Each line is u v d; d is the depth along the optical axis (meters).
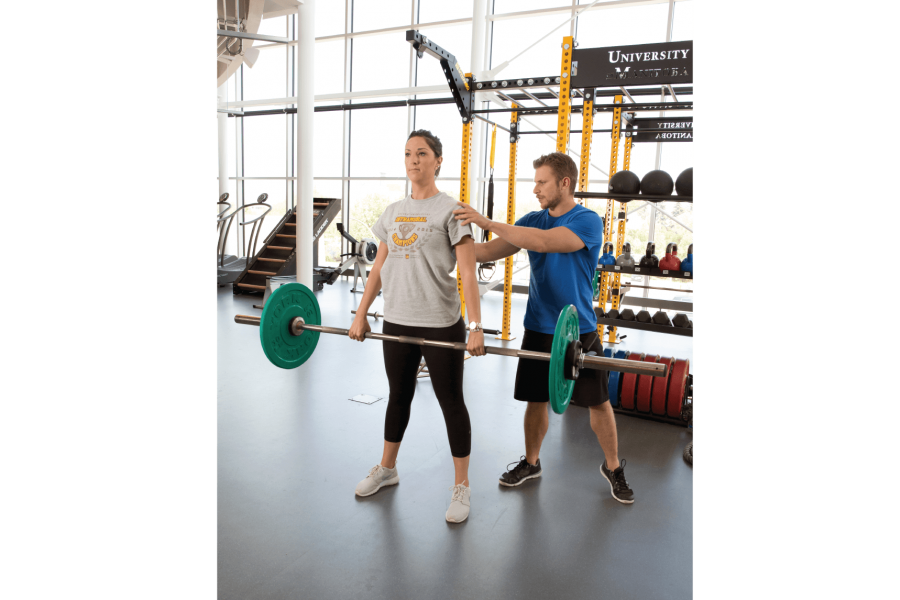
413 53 7.93
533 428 2.16
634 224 6.92
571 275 1.94
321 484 2.12
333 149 8.76
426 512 1.94
